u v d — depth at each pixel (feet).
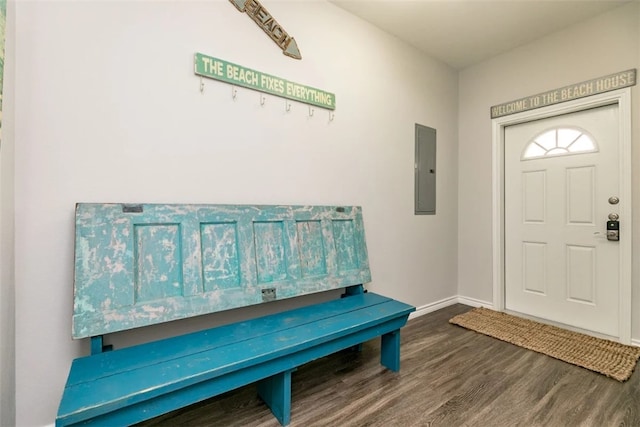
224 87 5.95
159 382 3.59
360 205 8.20
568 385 5.85
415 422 4.83
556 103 8.63
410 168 9.46
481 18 8.09
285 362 4.65
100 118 4.78
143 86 5.12
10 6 4.01
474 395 5.54
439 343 7.70
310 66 7.17
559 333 8.25
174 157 5.42
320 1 7.34
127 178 4.99
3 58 3.50
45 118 4.38
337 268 6.99
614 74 7.61
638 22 7.27
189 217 5.29
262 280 5.89
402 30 8.68
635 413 5.03
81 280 4.26
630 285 7.45
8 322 3.90
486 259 10.34
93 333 4.20
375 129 8.54
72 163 4.58
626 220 7.51
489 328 8.58
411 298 9.51
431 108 10.11
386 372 6.35
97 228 4.48
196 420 4.93
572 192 8.61
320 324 5.41
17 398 4.20
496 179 10.02
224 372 3.98
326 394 5.58
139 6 5.09
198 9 5.64
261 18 6.39
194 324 5.64
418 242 9.71
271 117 6.59
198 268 5.19
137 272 4.70
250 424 4.83
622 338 7.59
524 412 5.08
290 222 6.47
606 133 7.97
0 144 3.55
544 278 9.16
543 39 8.92
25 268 4.25
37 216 4.33
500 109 9.89
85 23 4.66
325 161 7.50
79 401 3.22
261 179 6.44
